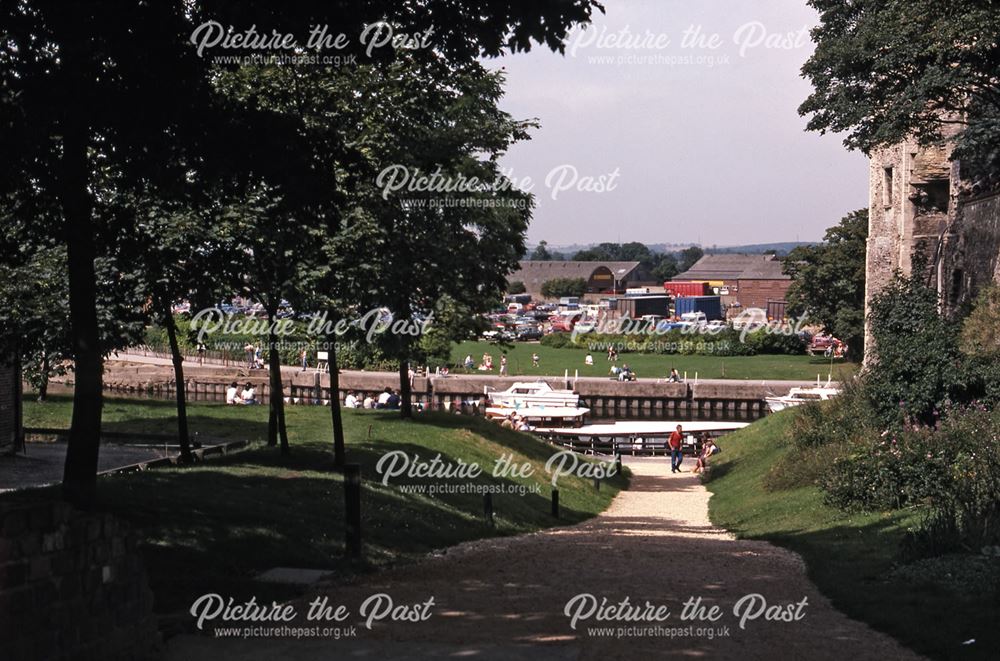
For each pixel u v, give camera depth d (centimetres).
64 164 1453
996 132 3616
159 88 1466
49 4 1371
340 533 1877
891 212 6462
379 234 2622
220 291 2492
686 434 6209
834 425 3594
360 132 2525
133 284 2481
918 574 1531
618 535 2517
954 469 2352
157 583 1327
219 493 2041
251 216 2323
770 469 3762
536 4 1516
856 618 1254
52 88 1391
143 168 1547
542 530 2744
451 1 1568
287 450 2920
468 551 1994
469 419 4609
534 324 13375
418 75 2503
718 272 18525
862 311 9256
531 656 970
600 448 6169
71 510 859
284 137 1571
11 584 773
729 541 2366
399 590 1407
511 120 3653
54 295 2944
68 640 845
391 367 8669
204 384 7794
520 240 3966
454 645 1021
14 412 3184
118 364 8319
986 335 3225
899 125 3634
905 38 3538
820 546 2086
